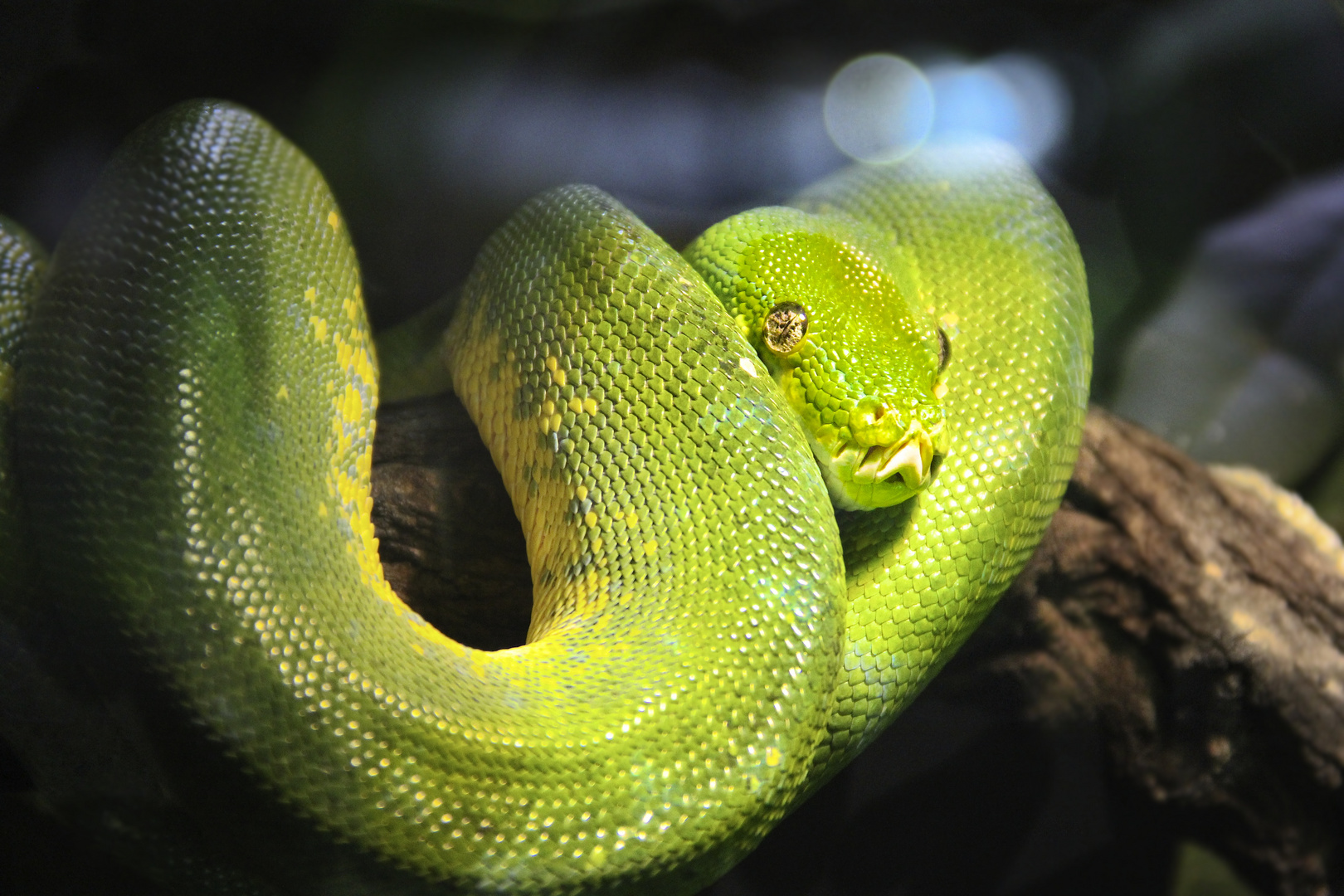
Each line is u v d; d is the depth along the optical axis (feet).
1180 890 2.22
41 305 1.87
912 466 1.92
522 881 1.80
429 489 1.98
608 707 1.84
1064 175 2.25
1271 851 2.18
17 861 1.85
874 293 1.99
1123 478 2.12
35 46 2.03
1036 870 2.21
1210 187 2.29
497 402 1.97
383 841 1.80
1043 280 2.04
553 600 1.93
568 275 1.96
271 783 1.80
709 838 1.83
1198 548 2.12
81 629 1.82
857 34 2.14
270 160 1.98
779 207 2.05
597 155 2.11
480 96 2.10
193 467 1.84
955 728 2.15
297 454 1.89
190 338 1.87
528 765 1.81
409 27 2.09
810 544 1.90
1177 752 2.15
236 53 2.09
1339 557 2.18
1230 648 2.11
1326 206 2.30
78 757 1.83
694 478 1.92
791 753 1.86
